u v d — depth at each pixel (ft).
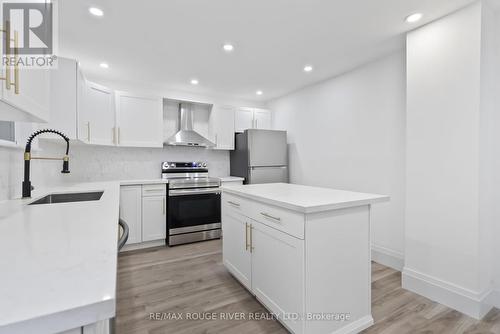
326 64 9.34
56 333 1.31
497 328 5.25
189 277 7.55
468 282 5.74
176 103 12.83
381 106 8.84
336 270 4.75
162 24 6.52
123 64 9.23
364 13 6.07
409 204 6.85
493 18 6.00
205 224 11.31
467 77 5.74
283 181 13.11
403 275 6.93
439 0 5.57
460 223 5.87
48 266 1.78
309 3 5.70
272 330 5.16
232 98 14.42
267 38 7.34
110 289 1.48
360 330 5.09
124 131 10.43
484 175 5.79
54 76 7.11
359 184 9.67
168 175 12.14
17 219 3.26
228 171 14.32
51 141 7.92
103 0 5.47
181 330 5.16
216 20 6.37
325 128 11.27
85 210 3.88
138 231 10.04
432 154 6.37
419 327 5.27
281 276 5.00
